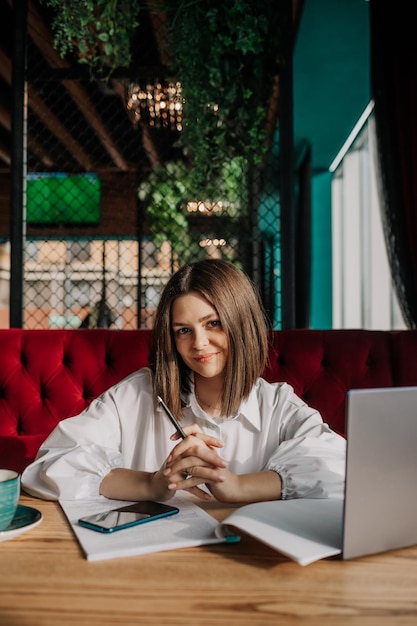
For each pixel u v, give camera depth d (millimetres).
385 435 707
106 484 1043
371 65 2744
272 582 666
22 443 1957
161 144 3354
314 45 4043
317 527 805
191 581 666
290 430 1305
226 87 2574
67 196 3908
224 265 1244
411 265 2598
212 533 821
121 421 1333
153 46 3061
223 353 1236
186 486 985
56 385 2023
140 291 3143
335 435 1195
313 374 1999
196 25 2539
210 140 2645
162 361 1265
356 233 6805
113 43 2557
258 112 2611
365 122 5711
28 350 2045
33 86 2795
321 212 7566
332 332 2061
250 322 1244
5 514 796
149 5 2594
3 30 3588
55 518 916
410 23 2543
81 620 567
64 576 679
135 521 855
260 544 795
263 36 2523
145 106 3252
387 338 2033
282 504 899
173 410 1284
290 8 2506
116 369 2025
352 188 6781
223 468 996
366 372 1996
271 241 2789
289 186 2529
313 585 658
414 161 2531
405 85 2572
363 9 3527
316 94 4969
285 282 2521
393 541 752
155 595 627
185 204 2965
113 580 668
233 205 2809
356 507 710
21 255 2512
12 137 2529
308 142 6352
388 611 595
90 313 3211
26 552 760
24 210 2541
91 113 3594
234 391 1252
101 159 4383
